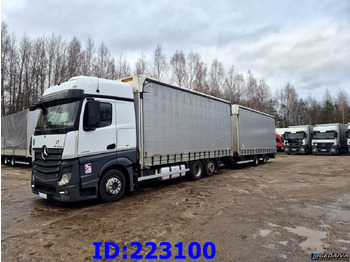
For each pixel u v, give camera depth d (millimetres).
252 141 14289
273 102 55312
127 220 4910
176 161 8273
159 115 7621
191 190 7793
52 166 5582
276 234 4148
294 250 3543
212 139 10500
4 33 24531
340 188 7953
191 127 9164
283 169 13375
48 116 6070
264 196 6922
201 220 4895
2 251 3574
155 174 7598
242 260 3254
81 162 5496
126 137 6520
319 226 4520
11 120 15320
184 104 8859
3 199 6816
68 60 25500
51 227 4559
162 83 7801
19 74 25062
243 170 13086
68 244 3812
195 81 31391
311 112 60906
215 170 11148
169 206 5910
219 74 35906
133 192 7539
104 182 6082
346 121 55406
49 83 25391
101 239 3996
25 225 4680
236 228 4441
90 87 5824
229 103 12125
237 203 6168
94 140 5762
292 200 6453
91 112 5508
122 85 6582
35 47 25703
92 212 5445
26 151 13680
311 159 20375
